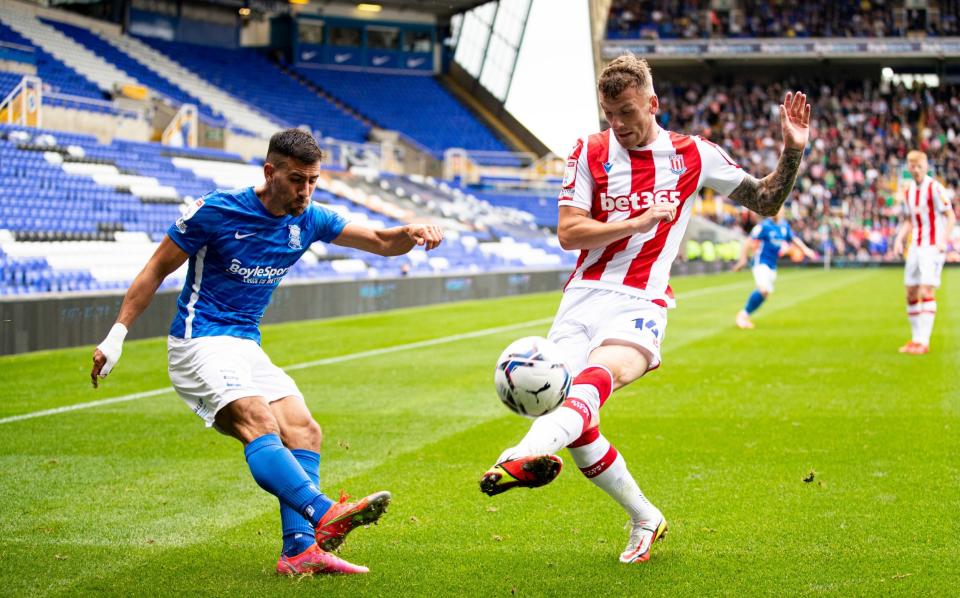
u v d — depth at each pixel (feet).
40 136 63.52
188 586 12.60
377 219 85.97
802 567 13.06
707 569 13.08
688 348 40.11
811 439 21.63
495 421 24.56
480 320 55.72
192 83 102.22
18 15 93.91
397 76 134.31
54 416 25.36
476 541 14.53
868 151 152.97
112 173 64.59
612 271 13.53
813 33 150.51
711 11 151.64
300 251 13.87
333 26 129.39
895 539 14.23
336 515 11.93
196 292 13.48
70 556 13.89
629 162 13.43
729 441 21.61
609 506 16.44
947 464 18.97
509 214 113.19
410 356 38.70
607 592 12.25
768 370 33.19
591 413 11.78
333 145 101.91
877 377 31.07
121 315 12.99
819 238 146.10
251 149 94.32
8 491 17.65
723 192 13.89
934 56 144.25
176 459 20.31
